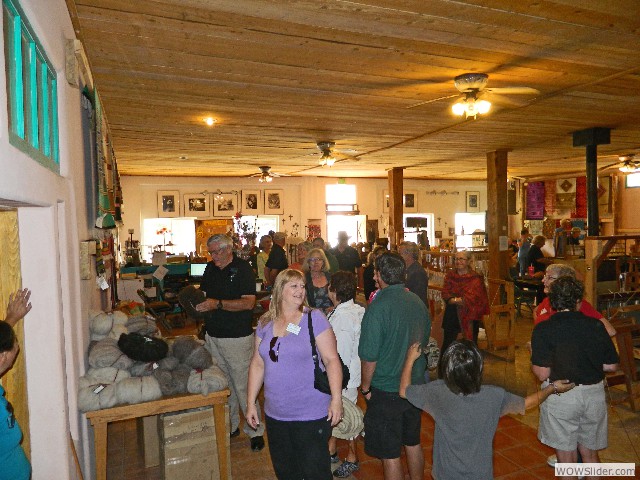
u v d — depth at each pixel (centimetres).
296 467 242
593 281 639
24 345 216
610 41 364
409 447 272
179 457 301
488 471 203
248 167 1173
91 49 365
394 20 319
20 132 164
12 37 161
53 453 221
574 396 257
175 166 1134
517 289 852
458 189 1662
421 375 275
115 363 294
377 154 990
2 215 214
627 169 1113
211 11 302
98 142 376
